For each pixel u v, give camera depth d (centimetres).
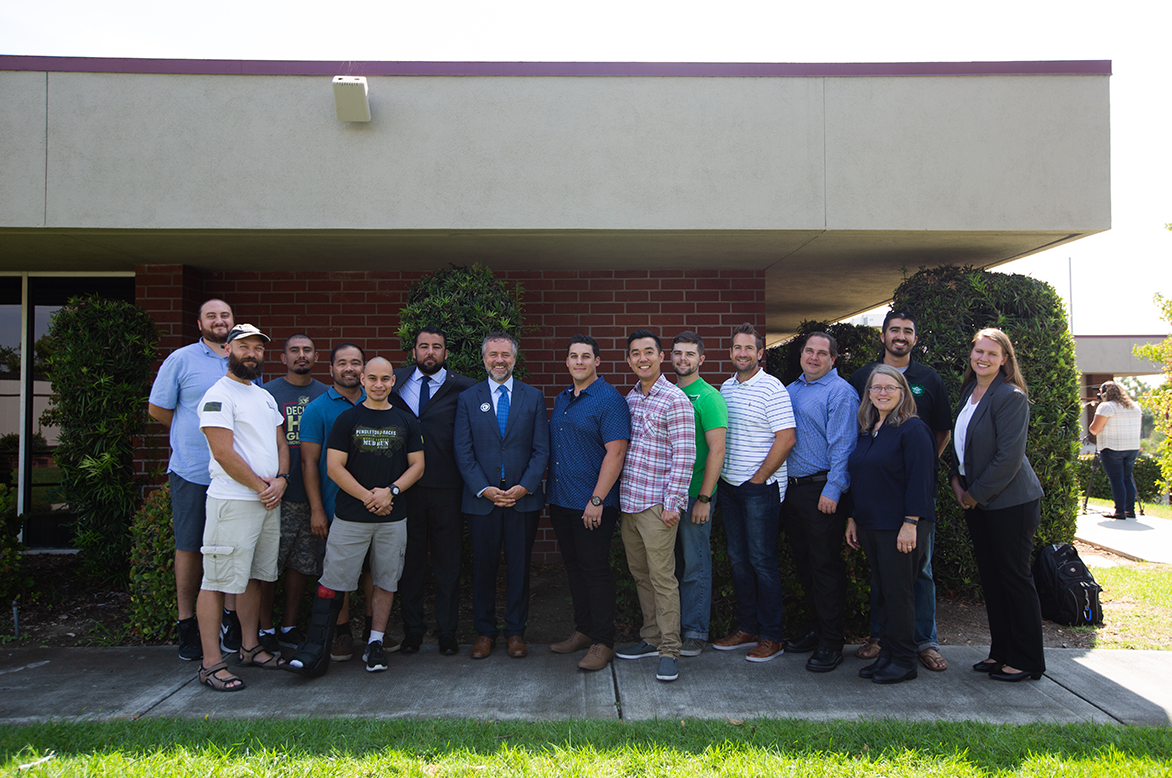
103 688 380
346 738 310
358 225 506
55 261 639
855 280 730
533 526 432
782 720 335
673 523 397
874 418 400
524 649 428
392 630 492
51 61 496
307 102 506
